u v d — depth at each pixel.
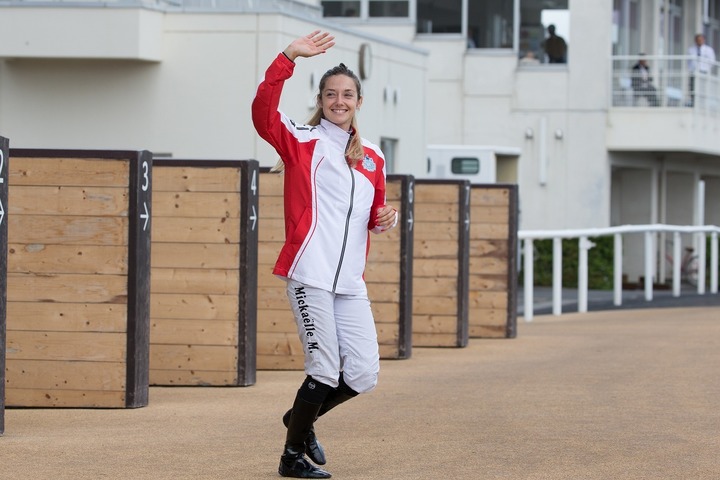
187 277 15.27
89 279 13.27
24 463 9.99
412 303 19.53
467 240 20.16
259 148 25.22
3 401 11.32
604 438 11.26
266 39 25.17
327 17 40.91
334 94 9.41
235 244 15.19
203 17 25.28
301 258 9.30
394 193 18.20
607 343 19.88
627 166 41.34
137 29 24.94
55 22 25.12
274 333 17.16
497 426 11.88
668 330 21.98
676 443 11.03
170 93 25.52
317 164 9.36
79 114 25.75
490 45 40.72
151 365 15.32
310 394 9.41
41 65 25.84
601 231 27.27
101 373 13.26
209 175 15.21
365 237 9.52
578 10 40.03
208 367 15.24
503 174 36.84
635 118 39.75
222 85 25.34
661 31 45.22
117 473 9.62
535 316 25.98
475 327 21.48
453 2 40.78
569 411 12.80
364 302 9.49
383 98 29.38
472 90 40.66
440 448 10.74
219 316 15.22
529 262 24.84
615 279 28.36
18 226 13.31
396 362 17.70
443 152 34.22
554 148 40.16
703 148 40.56
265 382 15.75
